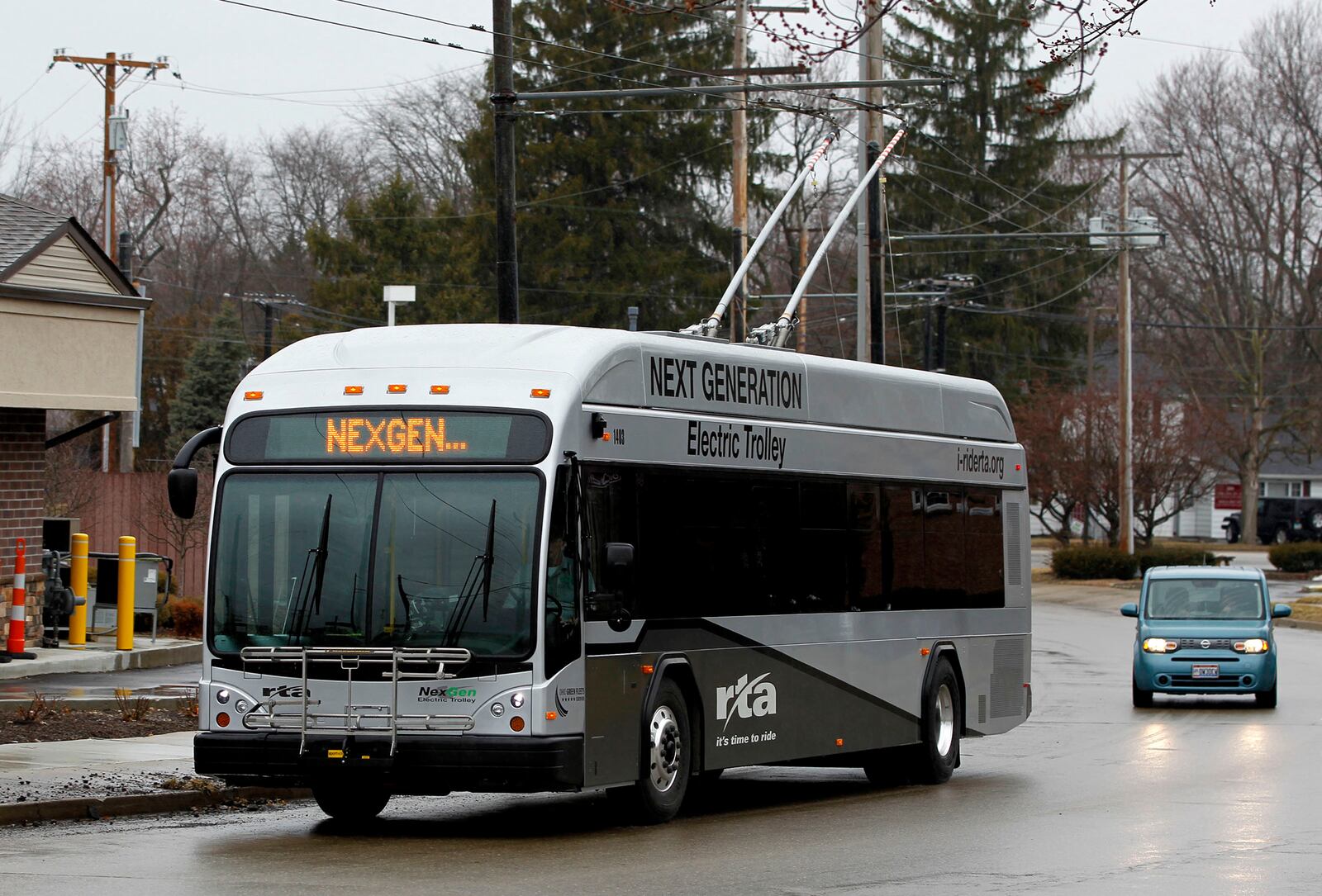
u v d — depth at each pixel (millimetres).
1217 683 26000
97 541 39156
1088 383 74250
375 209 65500
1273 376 86938
